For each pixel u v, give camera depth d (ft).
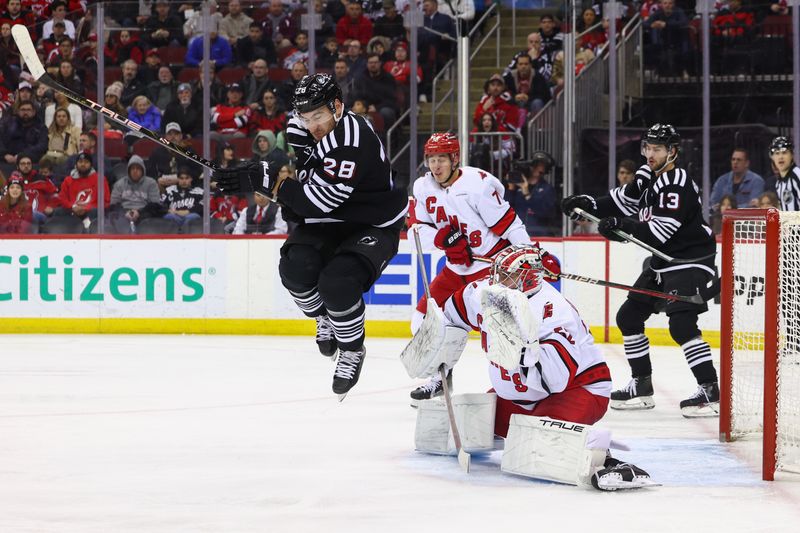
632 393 46.34
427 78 82.79
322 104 31.55
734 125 76.33
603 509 27.40
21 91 83.35
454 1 82.28
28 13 86.43
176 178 82.12
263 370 59.98
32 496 28.86
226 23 82.02
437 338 31.99
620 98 81.25
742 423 40.27
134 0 82.58
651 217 45.24
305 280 33.76
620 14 81.46
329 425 41.60
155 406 46.68
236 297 81.30
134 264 81.92
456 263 44.47
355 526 25.54
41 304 82.58
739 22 77.30
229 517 26.45
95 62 82.99
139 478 31.30
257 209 81.87
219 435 39.14
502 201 44.57
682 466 33.58
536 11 87.92
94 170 82.79
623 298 75.92
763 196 75.51
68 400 48.47
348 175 31.96
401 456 34.99
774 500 28.58
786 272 35.14
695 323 44.39
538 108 82.43
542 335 30.27
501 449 34.32
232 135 81.87
